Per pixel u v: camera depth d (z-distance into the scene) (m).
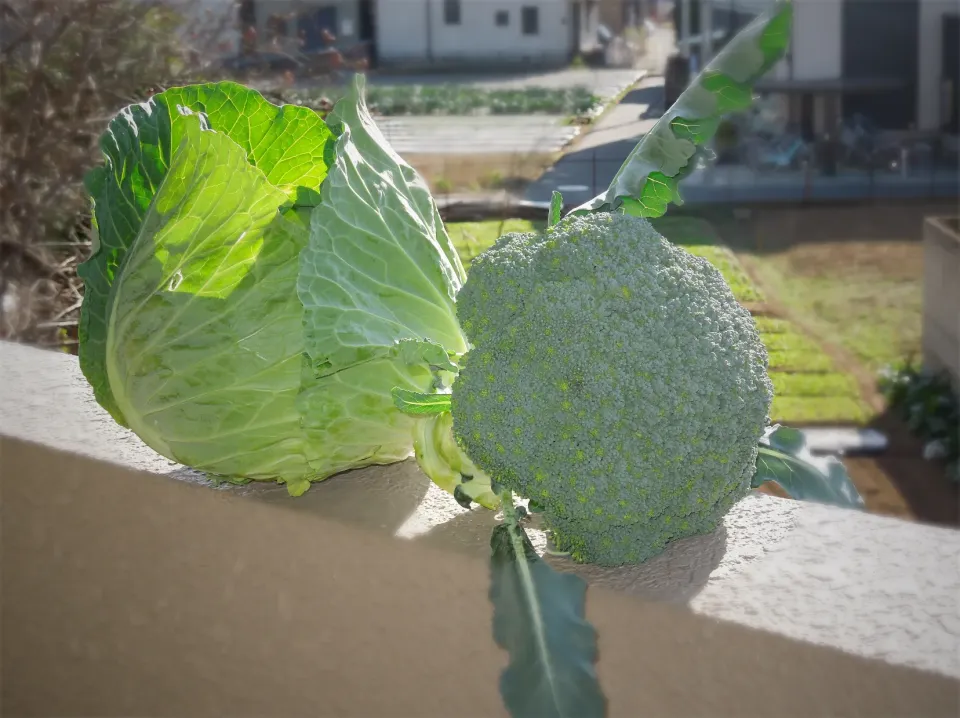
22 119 1.57
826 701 0.40
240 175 0.50
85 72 1.60
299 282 0.47
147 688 0.62
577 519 0.45
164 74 1.68
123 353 0.52
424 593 0.49
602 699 0.42
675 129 0.53
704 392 0.44
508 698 0.43
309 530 0.52
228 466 0.52
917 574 0.45
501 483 0.46
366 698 0.53
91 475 0.61
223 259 0.50
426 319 0.51
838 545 0.48
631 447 0.43
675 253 0.48
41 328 1.53
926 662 0.38
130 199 0.57
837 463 0.58
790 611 0.42
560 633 0.44
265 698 0.57
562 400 0.43
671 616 0.43
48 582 0.66
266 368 0.49
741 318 0.47
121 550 0.61
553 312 0.44
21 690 0.69
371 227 0.50
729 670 0.42
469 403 0.45
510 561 0.46
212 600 0.57
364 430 0.50
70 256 1.64
